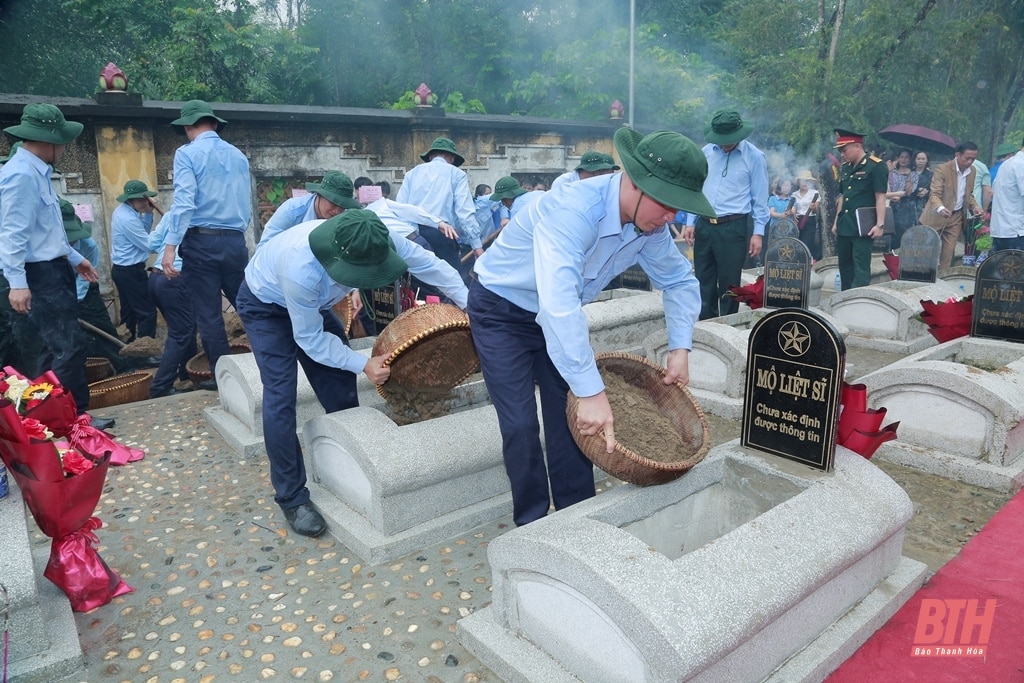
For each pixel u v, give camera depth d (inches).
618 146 97.5
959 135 603.8
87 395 202.4
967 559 125.2
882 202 299.3
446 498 136.2
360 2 828.6
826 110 535.8
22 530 104.3
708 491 122.0
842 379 110.7
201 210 216.7
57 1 675.4
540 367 121.1
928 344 275.1
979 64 601.6
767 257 257.6
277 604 117.0
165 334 361.1
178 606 117.2
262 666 102.3
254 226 395.5
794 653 96.2
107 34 697.6
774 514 99.9
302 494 140.1
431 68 852.6
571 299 94.5
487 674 99.1
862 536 101.0
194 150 212.7
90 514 114.9
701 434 112.7
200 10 702.5
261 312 136.5
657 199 90.8
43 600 114.5
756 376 121.9
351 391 152.2
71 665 100.7
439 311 139.4
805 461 116.6
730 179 255.6
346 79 869.8
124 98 340.2
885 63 554.9
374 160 429.7
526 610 98.4
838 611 103.0
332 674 100.2
